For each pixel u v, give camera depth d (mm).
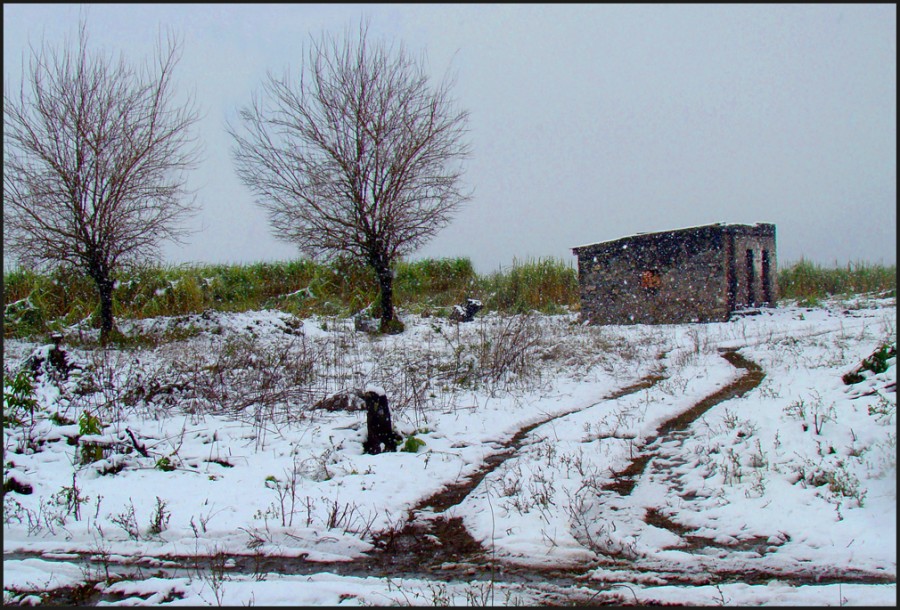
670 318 21703
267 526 6277
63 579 5266
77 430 9117
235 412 10617
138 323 19125
